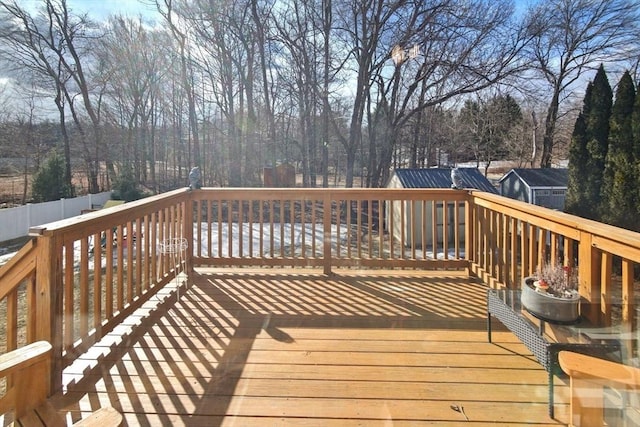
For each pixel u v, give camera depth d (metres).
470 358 2.40
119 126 17.77
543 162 10.16
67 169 17.09
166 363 2.33
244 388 2.07
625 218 5.12
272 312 3.15
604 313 2.08
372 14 11.18
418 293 3.60
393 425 1.77
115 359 2.38
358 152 13.45
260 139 16.86
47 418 1.58
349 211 4.32
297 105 16.22
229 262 4.29
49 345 1.58
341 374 2.21
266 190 4.26
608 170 5.41
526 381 2.13
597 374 1.69
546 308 2.13
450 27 10.69
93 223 2.43
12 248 9.23
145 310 3.15
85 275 2.39
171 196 3.70
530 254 3.03
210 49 16.62
